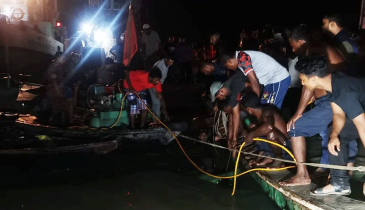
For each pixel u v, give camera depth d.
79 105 8.92
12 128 6.94
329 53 4.37
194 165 6.57
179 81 13.77
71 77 8.56
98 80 10.14
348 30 5.97
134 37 8.56
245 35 9.84
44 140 6.89
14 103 9.61
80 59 12.69
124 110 8.07
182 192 5.41
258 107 5.41
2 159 6.25
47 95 8.32
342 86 3.62
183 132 8.28
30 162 6.34
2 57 13.30
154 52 11.07
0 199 5.18
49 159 6.42
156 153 7.26
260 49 9.24
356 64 4.86
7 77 10.34
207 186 5.64
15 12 15.72
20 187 5.62
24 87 12.17
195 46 14.88
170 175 6.10
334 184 4.10
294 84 6.78
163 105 8.50
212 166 6.50
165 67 8.16
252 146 6.59
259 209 4.80
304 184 4.57
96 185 5.71
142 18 20.61
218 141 7.64
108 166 6.58
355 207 3.82
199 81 13.11
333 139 3.75
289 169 5.38
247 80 6.02
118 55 12.77
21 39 14.09
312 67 3.68
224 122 7.07
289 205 4.45
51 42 16.98
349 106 3.57
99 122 7.95
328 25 5.02
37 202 5.09
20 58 14.08
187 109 10.83
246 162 5.97
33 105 9.49
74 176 6.12
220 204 4.98
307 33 5.04
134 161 6.84
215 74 7.89
